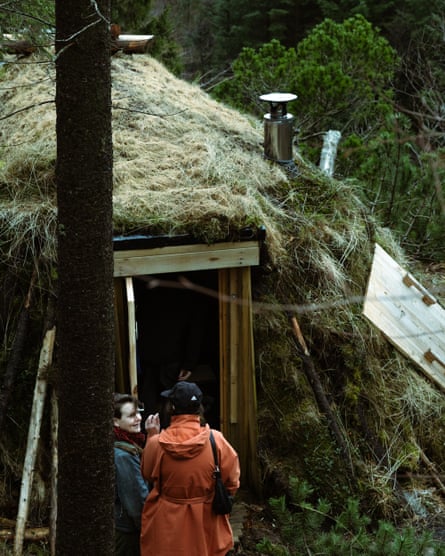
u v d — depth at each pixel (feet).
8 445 18.21
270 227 19.25
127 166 19.94
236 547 17.61
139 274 17.69
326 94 38.11
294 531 15.17
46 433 17.92
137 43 27.94
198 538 14.51
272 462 19.20
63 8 11.16
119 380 18.37
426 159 29.68
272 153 22.97
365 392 20.49
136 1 51.88
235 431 19.34
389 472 19.49
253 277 19.53
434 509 19.44
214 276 20.94
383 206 31.45
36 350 18.17
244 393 18.95
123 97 22.97
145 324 20.16
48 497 17.78
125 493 14.93
